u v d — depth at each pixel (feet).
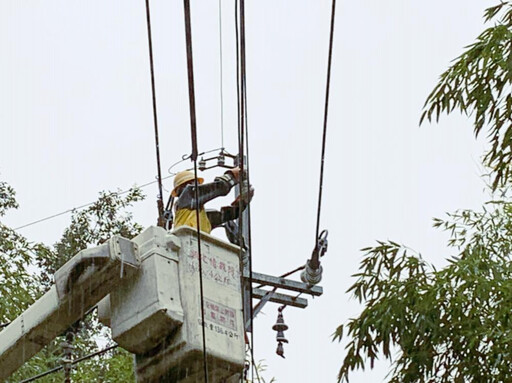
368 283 51.24
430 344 49.55
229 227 48.19
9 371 45.88
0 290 73.31
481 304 49.32
